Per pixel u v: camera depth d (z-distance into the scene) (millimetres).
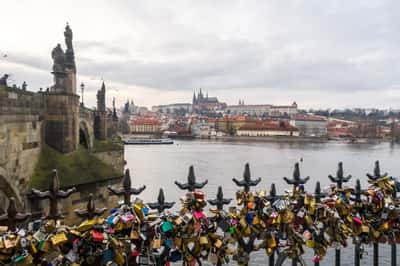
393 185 6582
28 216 4504
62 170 24969
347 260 19891
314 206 5707
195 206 5008
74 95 28172
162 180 61719
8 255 4141
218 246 5078
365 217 6453
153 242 4766
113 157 40375
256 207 5496
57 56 26984
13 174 18438
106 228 4602
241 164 89562
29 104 21500
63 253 4418
